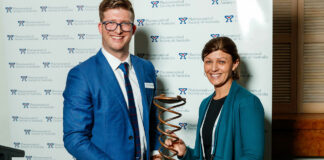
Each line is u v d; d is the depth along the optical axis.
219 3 2.37
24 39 2.69
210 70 1.55
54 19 2.64
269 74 2.34
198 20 2.40
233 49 1.53
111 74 1.55
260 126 1.37
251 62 2.35
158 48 2.47
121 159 1.50
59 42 2.65
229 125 1.41
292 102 3.76
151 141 1.78
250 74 2.36
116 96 1.52
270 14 2.31
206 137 1.55
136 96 1.67
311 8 3.68
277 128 3.35
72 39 2.63
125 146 1.52
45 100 2.70
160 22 2.45
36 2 2.64
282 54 3.74
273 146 3.38
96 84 1.50
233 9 2.36
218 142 1.42
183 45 2.43
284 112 3.77
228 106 1.45
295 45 3.71
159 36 2.46
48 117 2.71
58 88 2.68
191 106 2.45
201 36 2.41
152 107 1.80
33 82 2.70
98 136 1.50
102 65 1.57
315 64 3.71
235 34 2.36
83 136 1.44
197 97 2.44
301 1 3.67
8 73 2.73
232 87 1.50
